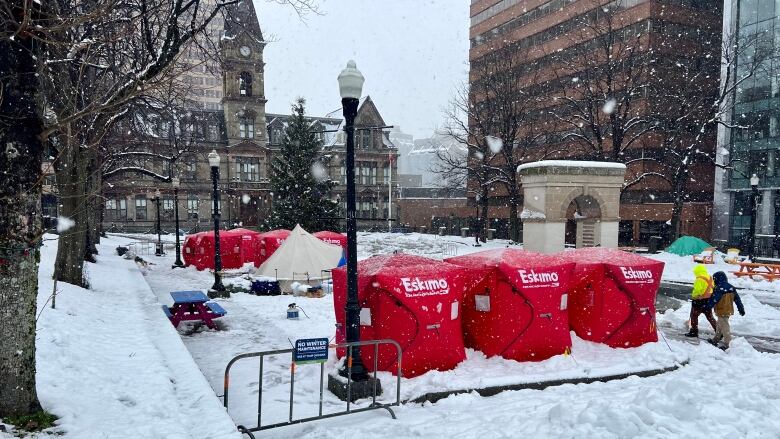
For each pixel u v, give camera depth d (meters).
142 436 4.71
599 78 35.19
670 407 5.11
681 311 14.07
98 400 5.65
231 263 25.83
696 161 40.84
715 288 10.44
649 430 4.66
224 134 60.06
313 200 40.25
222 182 59.06
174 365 7.45
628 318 9.33
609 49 35.75
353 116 7.43
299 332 11.44
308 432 6.08
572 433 4.85
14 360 4.73
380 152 66.25
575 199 26.52
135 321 10.54
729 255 26.05
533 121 46.19
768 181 35.06
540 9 51.78
